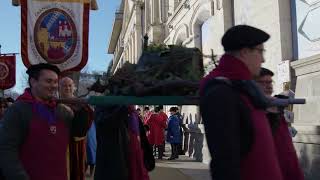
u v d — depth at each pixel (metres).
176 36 25.67
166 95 3.67
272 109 3.76
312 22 11.20
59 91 5.15
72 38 9.11
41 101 4.27
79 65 9.12
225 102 2.65
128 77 4.15
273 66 12.69
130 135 5.74
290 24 12.27
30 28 8.99
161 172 12.53
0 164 3.97
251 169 2.71
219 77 2.78
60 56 9.08
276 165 2.79
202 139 14.86
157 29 31.58
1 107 8.62
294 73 11.78
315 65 10.77
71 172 4.84
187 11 22.67
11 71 18.02
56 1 9.06
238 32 2.87
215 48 17.66
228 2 16.45
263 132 2.77
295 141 8.41
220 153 2.56
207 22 19.66
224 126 2.60
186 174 12.07
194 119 20.02
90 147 10.26
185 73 3.97
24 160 4.11
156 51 4.27
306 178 8.04
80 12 9.12
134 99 3.73
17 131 4.07
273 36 12.66
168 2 30.91
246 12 14.85
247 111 2.72
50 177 4.15
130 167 5.69
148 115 17.33
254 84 2.84
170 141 16.23
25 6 8.99
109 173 5.52
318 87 10.65
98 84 4.45
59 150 4.26
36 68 4.31
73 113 4.55
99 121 5.51
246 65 2.87
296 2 12.01
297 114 11.28
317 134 7.71
